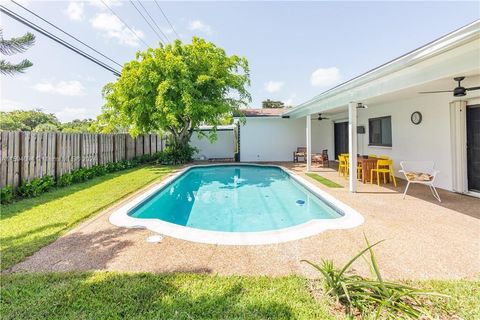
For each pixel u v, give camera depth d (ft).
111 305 8.89
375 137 39.11
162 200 30.22
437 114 26.81
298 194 31.86
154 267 11.53
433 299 9.01
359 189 27.58
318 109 36.17
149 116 46.29
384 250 12.92
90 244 14.12
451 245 13.37
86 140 37.55
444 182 26.27
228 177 43.96
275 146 61.52
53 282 10.31
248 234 15.46
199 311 8.57
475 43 12.78
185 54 47.65
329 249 13.23
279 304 8.87
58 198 24.56
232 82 48.34
